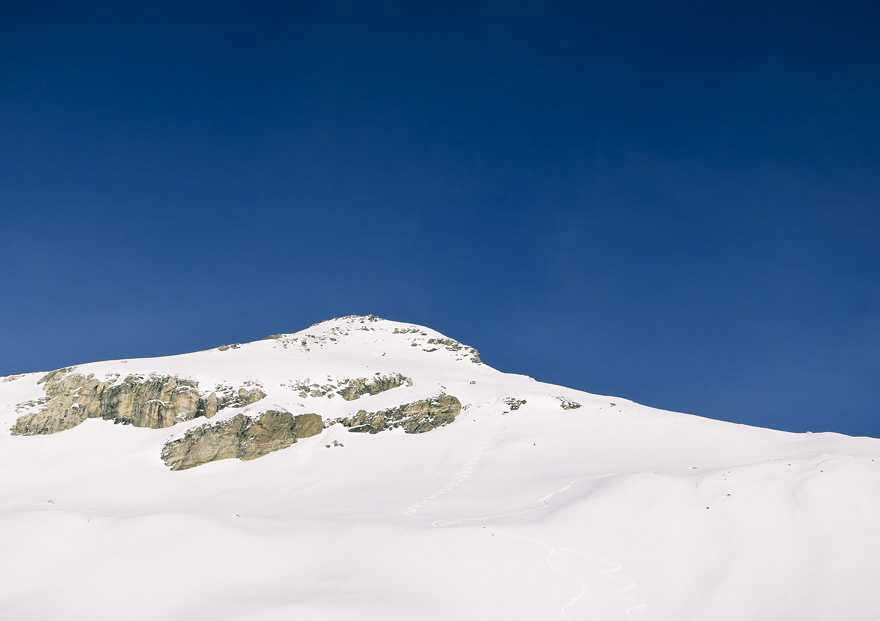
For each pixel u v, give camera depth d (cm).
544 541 4653
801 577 4216
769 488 5216
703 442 7275
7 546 4156
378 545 4450
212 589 3762
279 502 6744
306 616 3362
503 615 3666
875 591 4028
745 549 4541
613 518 4972
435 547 4391
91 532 4378
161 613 3459
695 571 4366
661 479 5516
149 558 4056
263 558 4219
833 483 5150
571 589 4059
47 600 3594
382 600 3634
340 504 6353
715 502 5100
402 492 6594
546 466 6975
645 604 4000
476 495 6206
